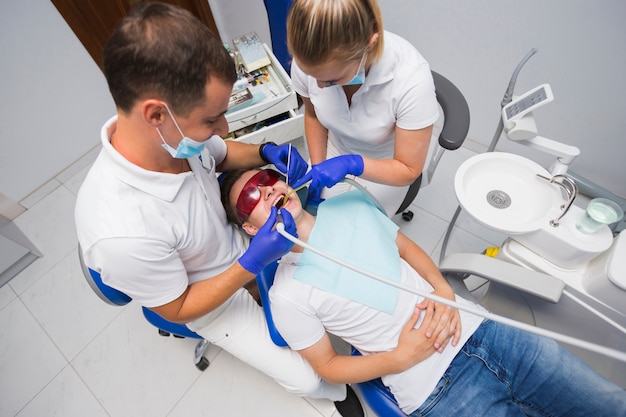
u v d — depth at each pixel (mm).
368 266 949
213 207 922
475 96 1739
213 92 600
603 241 868
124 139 691
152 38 530
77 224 725
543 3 1257
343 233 986
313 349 919
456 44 1583
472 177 1073
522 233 916
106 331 1575
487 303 1278
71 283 1734
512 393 936
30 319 1638
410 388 894
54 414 1391
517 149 1831
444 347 911
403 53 920
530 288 924
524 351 905
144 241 713
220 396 1375
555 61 1390
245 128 1679
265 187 946
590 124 1497
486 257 1009
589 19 1210
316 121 1274
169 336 1535
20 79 1723
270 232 806
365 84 907
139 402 1391
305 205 1123
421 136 981
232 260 1057
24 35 1646
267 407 1335
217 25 2496
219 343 1052
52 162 2066
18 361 1523
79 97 1978
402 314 945
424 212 1811
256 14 2223
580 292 930
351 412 1238
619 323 916
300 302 884
